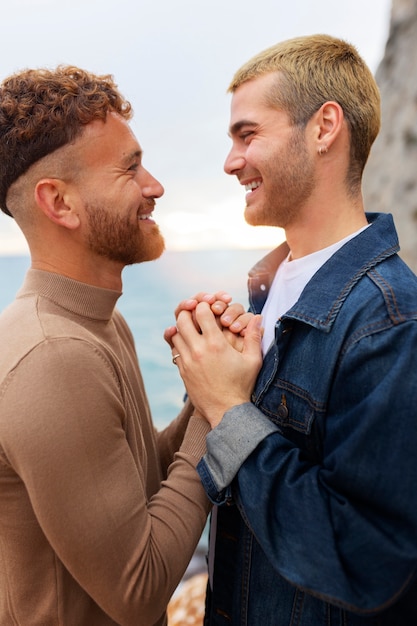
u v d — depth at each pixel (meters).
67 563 1.04
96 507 1.02
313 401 1.08
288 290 1.29
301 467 1.04
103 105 1.19
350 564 0.95
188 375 1.21
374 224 1.18
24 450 1.00
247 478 1.05
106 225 1.22
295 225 1.25
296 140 1.16
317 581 0.94
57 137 1.16
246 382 1.20
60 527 1.02
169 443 1.60
